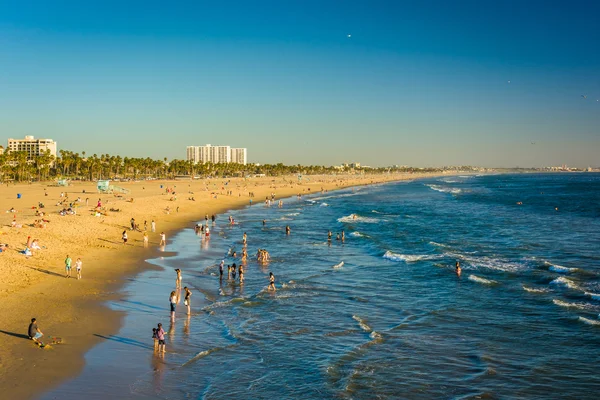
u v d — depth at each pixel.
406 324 26.70
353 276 38.56
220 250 50.28
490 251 48.91
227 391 18.42
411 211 97.50
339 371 20.39
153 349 22.28
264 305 30.31
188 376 19.67
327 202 125.69
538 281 35.94
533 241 55.28
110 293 30.92
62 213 65.75
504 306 29.86
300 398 17.94
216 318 27.48
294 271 40.50
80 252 43.56
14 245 40.69
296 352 22.53
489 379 19.64
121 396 17.59
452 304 30.50
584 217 82.00
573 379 19.62
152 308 28.64
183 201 104.75
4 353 20.38
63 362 20.02
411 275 38.72
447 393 18.44
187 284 35.06
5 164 175.12
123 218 69.25
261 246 53.56
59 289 30.70
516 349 22.88
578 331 25.09
